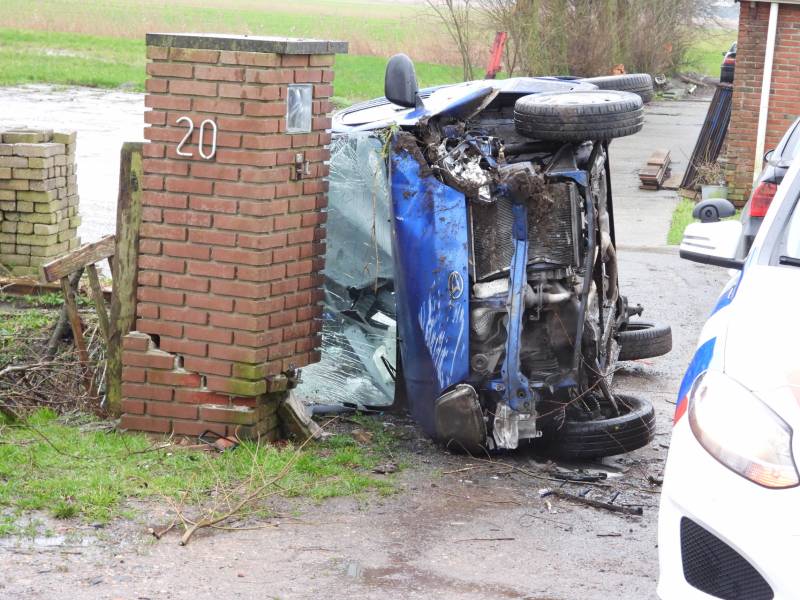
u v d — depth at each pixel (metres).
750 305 4.15
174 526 4.64
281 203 5.61
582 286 5.80
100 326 6.56
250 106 5.42
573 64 28.28
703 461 3.47
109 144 20.44
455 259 5.62
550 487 5.49
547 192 5.71
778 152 9.74
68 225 8.98
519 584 4.25
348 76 39.81
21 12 62.16
